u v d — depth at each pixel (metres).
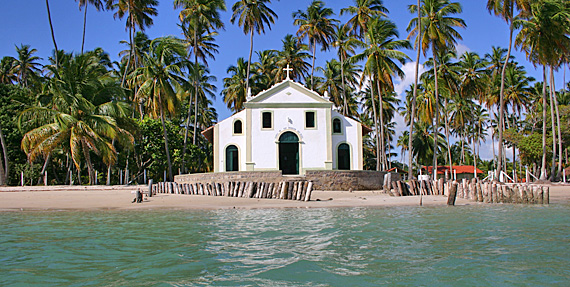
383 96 57.44
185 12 41.84
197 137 65.50
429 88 46.38
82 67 33.47
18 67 55.38
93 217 14.90
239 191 22.89
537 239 10.44
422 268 7.70
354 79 54.34
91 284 6.74
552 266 7.80
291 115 33.62
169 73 38.28
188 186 25.92
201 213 16.09
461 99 57.88
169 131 41.19
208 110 70.12
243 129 33.97
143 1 42.50
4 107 39.19
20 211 17.02
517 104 56.53
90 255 8.73
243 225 12.82
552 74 42.91
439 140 66.38
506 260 8.26
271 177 28.22
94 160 41.12
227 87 58.00
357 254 8.84
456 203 20.47
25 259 8.37
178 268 7.72
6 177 34.12
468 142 84.75
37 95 36.66
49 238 10.59
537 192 20.44
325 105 33.75
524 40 37.16
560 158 42.62
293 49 52.56
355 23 42.97
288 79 34.00
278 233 11.34
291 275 7.27
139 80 38.47
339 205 18.78
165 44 37.16
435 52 37.06
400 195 24.23
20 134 37.94
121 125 36.03
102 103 35.28
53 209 17.66
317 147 33.34
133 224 13.07
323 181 28.25
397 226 12.58
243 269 7.66
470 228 12.16
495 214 15.81
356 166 33.72
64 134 31.22
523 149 52.09
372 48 35.84
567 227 12.33
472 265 7.89
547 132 53.69
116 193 26.09
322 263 8.08
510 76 55.22
